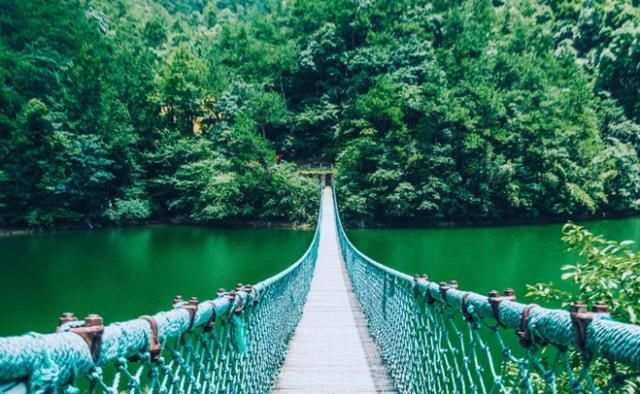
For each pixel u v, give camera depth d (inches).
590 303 89.6
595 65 1625.2
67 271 567.2
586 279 88.0
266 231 986.7
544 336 34.4
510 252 700.0
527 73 1268.5
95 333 28.2
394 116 1086.4
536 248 738.2
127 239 856.9
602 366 76.5
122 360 33.8
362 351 143.4
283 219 1059.3
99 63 1136.8
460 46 1369.3
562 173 1078.4
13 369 20.8
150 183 1135.0
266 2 3265.3
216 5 3496.6
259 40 1654.8
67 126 1045.8
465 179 1087.6
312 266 323.9
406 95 1146.7
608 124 1344.7
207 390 61.9
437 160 1039.0
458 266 590.9
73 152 962.7
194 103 1296.8
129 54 1380.4
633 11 1600.6
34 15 1338.6
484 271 556.4
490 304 45.3
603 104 1406.3
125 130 1098.7
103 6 2397.9
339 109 1397.6
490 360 49.2
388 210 1035.9
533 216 1087.6
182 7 3299.7
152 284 504.1
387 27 1545.3
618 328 24.6
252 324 92.3
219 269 592.1
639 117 1389.0
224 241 843.4
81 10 1779.0
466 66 1242.6
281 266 617.0
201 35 2309.3
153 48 2014.0
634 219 1135.6
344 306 227.1
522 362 40.0
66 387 26.1
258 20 1897.1
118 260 645.9
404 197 1026.7
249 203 1071.0
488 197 1053.8
